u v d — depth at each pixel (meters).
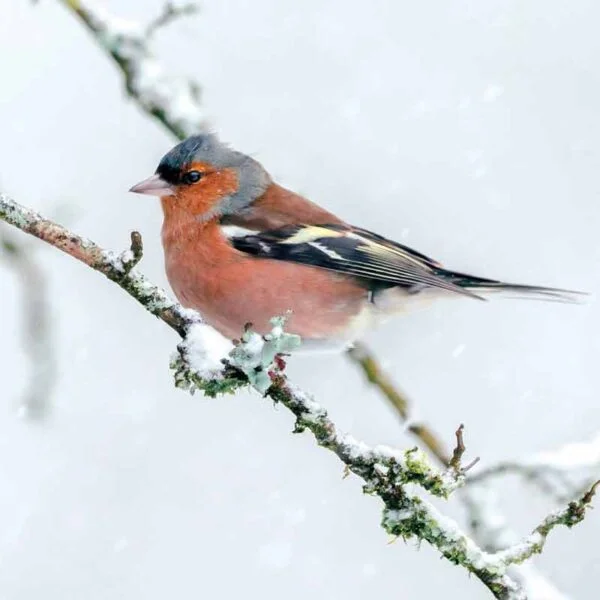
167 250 9.78
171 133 10.73
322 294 9.59
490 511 8.77
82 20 10.82
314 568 12.59
